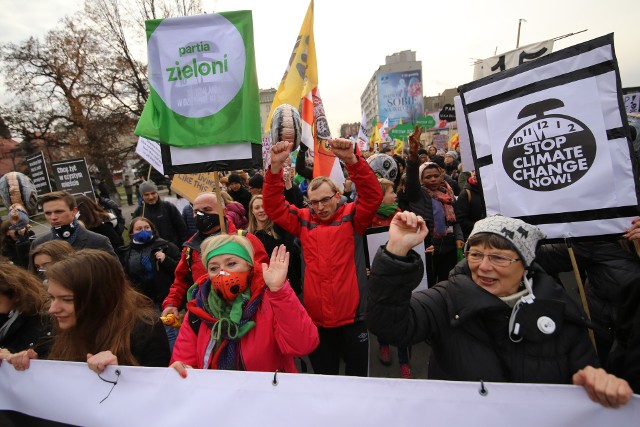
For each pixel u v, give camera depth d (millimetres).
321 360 2477
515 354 1316
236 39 2604
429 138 26719
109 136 24484
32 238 4727
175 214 5191
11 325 1881
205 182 4957
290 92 3730
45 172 6543
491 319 1357
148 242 3459
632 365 1282
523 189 1991
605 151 1792
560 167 1890
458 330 1416
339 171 3898
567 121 1858
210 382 1417
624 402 1034
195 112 2668
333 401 1299
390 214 3289
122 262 3533
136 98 24969
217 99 2645
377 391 1264
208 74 2637
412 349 3582
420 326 1439
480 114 2109
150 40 2654
